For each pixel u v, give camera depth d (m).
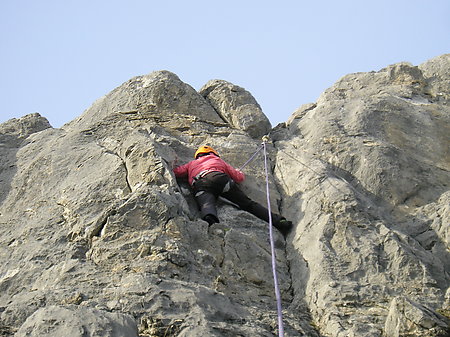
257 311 9.06
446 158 12.59
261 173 12.24
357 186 11.77
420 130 12.98
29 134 13.61
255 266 10.04
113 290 8.80
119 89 14.16
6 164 12.48
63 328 7.55
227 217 11.05
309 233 10.61
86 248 9.81
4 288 9.51
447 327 8.54
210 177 11.24
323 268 9.79
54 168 11.80
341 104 13.50
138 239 9.61
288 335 8.70
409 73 14.49
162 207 9.91
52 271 9.48
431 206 11.37
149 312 8.38
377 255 9.95
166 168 11.00
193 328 8.02
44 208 11.01
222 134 13.03
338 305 9.23
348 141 12.45
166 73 14.10
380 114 13.07
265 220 11.20
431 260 10.07
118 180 10.99
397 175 11.80
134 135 11.83
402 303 8.64
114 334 7.56
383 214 11.04
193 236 10.02
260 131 13.45
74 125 14.20
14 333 8.44
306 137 13.02
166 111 13.45
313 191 11.33
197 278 9.43
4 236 10.70
